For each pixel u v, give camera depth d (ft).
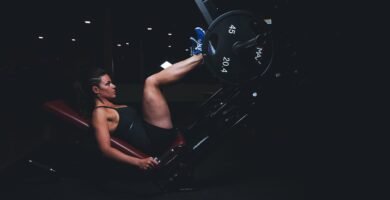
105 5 37.35
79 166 11.02
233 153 13.89
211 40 10.23
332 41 12.33
